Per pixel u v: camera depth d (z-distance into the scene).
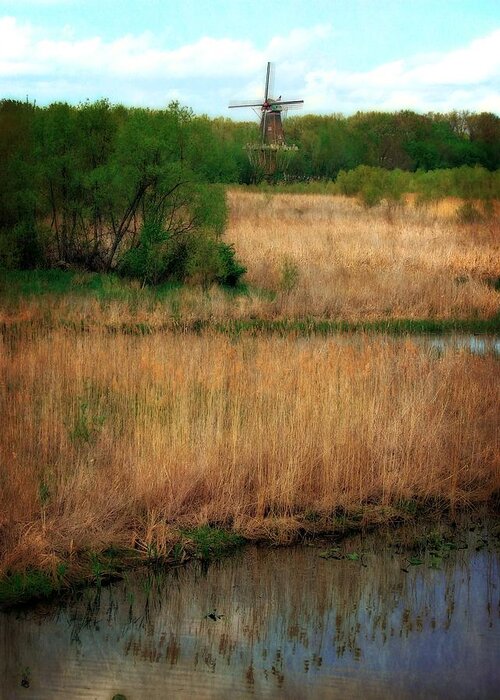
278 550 26.41
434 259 78.00
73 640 21.59
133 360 38.09
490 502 30.16
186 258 65.50
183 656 21.11
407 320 58.34
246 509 27.69
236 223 101.75
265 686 20.00
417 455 30.72
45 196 70.81
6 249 66.31
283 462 28.75
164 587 24.12
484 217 122.88
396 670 20.70
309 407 32.09
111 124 71.44
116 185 65.75
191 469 27.66
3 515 24.36
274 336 49.00
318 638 22.03
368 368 36.59
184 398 31.94
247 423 30.75
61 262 68.69
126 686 19.86
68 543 24.56
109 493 26.33
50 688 19.77
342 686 20.08
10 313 52.56
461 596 24.23
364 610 23.42
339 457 29.41
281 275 66.00
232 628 22.36
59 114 69.88
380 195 143.12
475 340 53.50
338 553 26.39
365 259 76.50
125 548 25.23
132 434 30.58
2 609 22.53
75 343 42.34
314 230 100.31
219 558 25.73
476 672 20.73
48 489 26.02
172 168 64.19
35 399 32.69
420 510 29.23
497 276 74.81
